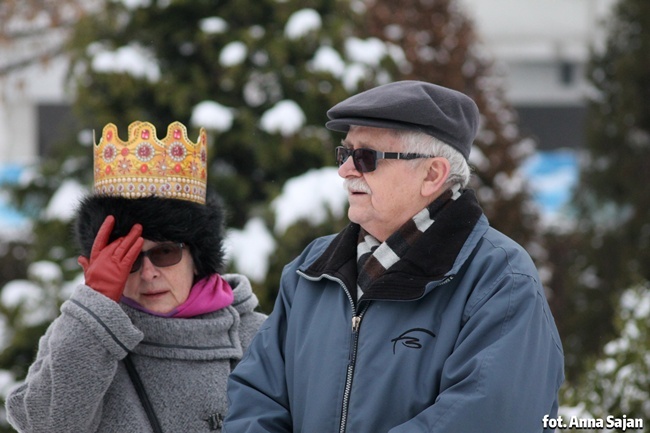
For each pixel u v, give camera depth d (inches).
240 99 855.7
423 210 298.0
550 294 1188.5
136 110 826.8
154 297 347.9
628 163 1390.3
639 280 754.2
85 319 315.0
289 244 772.0
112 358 319.9
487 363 267.0
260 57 855.1
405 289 284.8
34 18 1277.1
